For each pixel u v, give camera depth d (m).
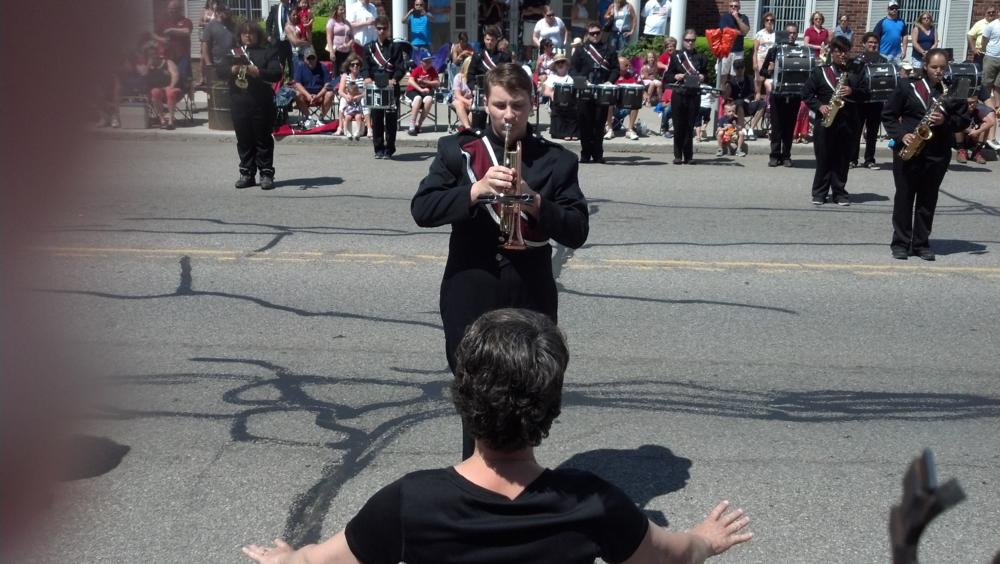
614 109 15.80
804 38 17.45
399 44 14.41
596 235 9.39
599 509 2.18
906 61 18.44
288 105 15.57
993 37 16.89
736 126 15.29
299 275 7.77
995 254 8.95
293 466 4.65
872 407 5.45
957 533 4.18
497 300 3.68
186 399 5.35
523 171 3.70
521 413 2.16
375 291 7.39
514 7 21.47
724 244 9.13
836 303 7.34
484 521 2.15
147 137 14.76
